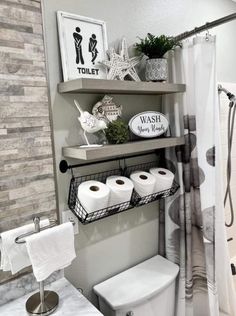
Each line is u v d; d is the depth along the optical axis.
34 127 1.11
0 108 1.02
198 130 1.45
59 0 1.15
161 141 1.33
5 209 1.07
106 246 1.43
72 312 1.03
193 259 1.64
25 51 1.06
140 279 1.44
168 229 1.61
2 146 1.04
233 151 2.17
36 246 0.96
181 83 1.47
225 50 1.99
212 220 1.48
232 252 2.33
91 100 1.29
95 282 1.41
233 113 1.94
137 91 1.25
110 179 1.30
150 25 1.48
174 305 1.57
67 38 1.16
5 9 1.00
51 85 1.15
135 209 1.54
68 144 1.23
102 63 1.24
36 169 1.13
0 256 1.06
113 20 1.33
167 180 1.40
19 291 1.14
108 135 1.23
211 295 1.55
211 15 1.83
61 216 1.24
